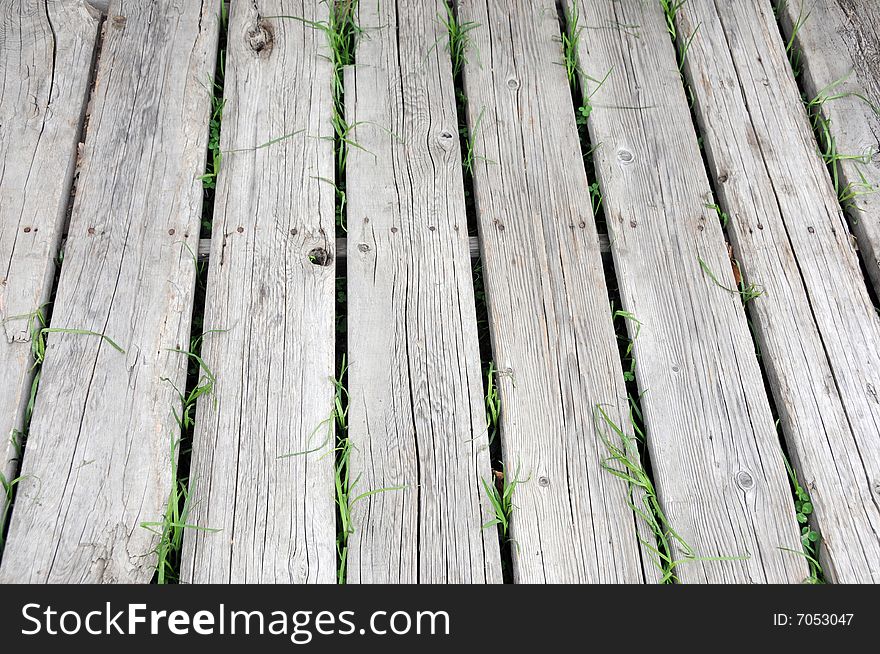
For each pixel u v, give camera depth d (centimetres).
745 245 262
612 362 238
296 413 224
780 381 238
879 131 288
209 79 284
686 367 238
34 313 232
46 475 211
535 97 289
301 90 283
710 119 288
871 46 309
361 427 222
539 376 235
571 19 308
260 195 260
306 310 240
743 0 319
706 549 212
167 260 246
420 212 260
